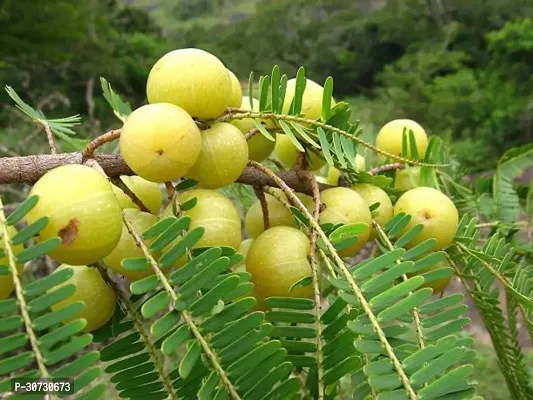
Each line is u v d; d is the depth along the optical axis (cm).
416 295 16
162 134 18
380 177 24
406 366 14
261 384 14
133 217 19
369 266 17
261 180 22
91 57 176
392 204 25
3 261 15
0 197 15
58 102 162
